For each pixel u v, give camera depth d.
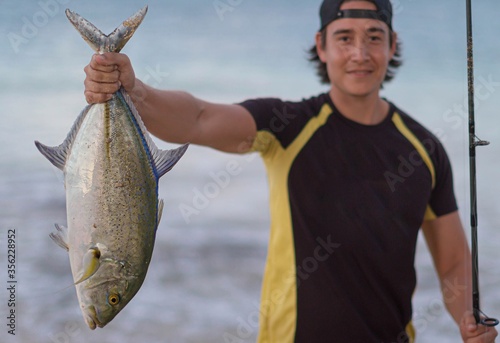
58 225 2.65
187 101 3.52
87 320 2.64
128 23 2.69
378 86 3.96
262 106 3.87
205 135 3.63
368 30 3.91
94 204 2.62
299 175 3.82
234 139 3.76
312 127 3.90
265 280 3.96
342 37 3.93
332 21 3.98
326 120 3.92
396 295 3.81
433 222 4.18
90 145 2.65
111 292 2.62
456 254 4.18
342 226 3.75
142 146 2.71
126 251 2.64
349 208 3.78
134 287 2.68
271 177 3.97
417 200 3.89
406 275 3.84
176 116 3.44
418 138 4.02
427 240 4.28
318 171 3.82
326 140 3.88
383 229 3.78
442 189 4.11
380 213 3.79
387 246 3.78
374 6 3.95
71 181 2.65
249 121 3.79
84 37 2.66
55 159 2.68
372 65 3.89
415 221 3.88
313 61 4.74
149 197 2.69
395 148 3.92
